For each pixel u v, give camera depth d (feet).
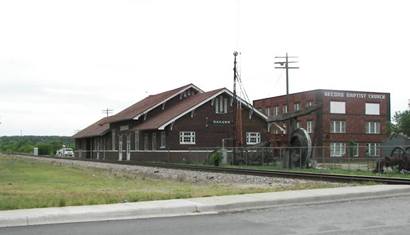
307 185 73.67
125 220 42.39
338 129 267.18
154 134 204.85
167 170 128.77
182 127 194.70
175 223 40.50
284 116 147.84
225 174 109.70
